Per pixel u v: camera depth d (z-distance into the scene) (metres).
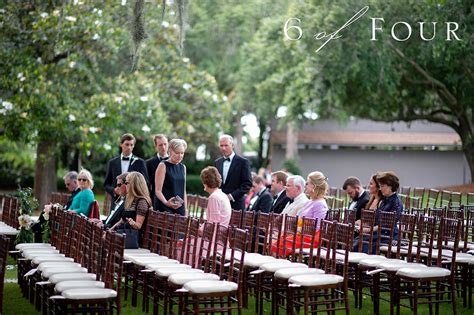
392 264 8.14
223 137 11.27
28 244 10.12
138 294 9.62
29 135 18.36
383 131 37.16
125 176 9.87
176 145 10.27
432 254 8.80
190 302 7.43
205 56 35.00
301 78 23.36
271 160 39.06
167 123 22.45
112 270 6.88
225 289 6.98
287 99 25.80
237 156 11.29
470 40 18.20
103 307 7.09
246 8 29.89
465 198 17.78
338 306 8.91
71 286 6.92
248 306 8.91
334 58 19.98
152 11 19.92
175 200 10.09
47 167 21.45
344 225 7.86
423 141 35.94
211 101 24.41
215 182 9.30
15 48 18.17
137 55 13.38
